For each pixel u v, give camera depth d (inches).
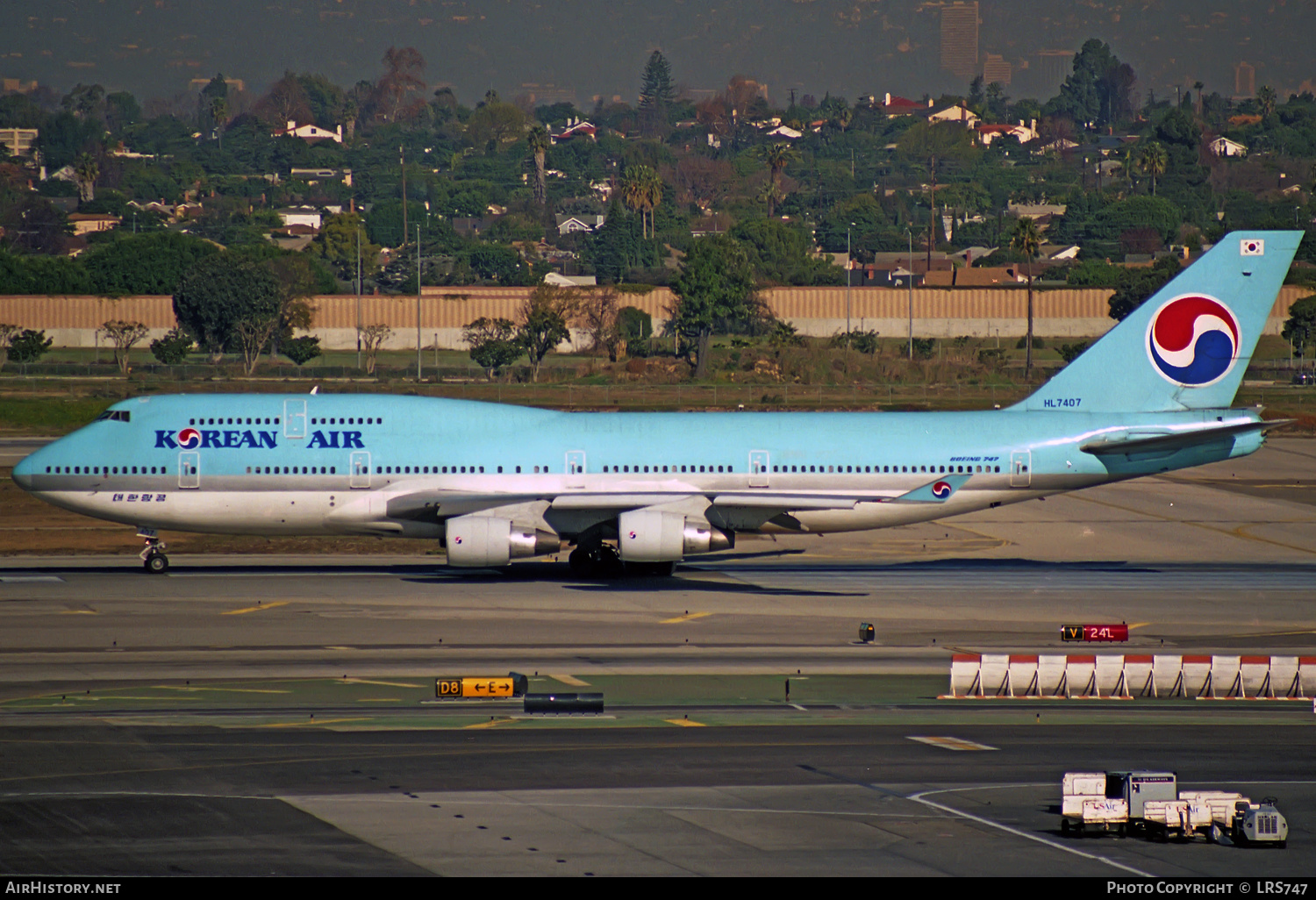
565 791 4704.7
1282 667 6225.4
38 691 6077.8
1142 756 5177.2
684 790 4724.4
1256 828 4247.0
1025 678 6171.3
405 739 5339.6
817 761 5078.7
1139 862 4116.6
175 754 5093.5
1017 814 4522.6
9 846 4153.5
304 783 4763.8
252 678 6373.0
